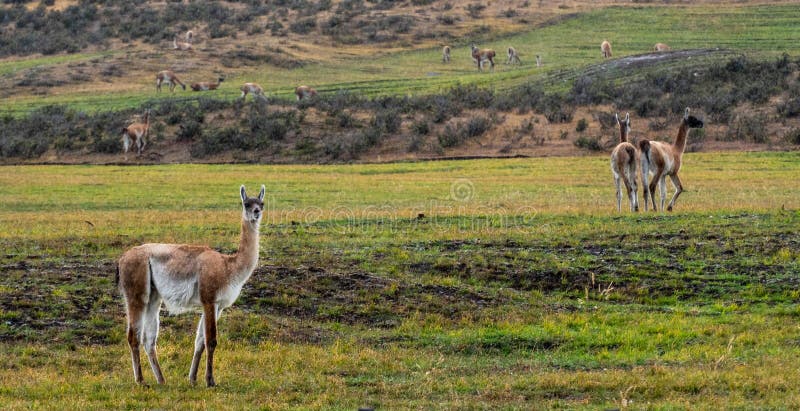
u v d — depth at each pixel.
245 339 31.73
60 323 32.38
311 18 199.88
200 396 24.86
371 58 173.75
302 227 52.75
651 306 36.03
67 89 152.25
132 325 25.59
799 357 28.36
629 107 116.75
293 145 109.69
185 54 170.00
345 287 37.19
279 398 24.81
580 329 32.72
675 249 43.44
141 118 123.38
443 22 195.88
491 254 42.69
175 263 25.22
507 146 105.12
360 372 27.78
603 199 66.75
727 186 72.62
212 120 119.94
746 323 32.72
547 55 166.88
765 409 23.38
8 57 185.50
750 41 164.12
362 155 105.69
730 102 114.69
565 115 113.50
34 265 40.00
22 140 113.25
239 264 25.36
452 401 24.47
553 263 40.94
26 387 25.78
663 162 55.25
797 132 98.81
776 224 48.53
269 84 153.25
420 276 39.44
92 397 24.88
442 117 116.38
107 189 78.69
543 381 25.83
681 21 186.12
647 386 25.27
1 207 68.75
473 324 33.75
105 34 195.25
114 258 42.12
